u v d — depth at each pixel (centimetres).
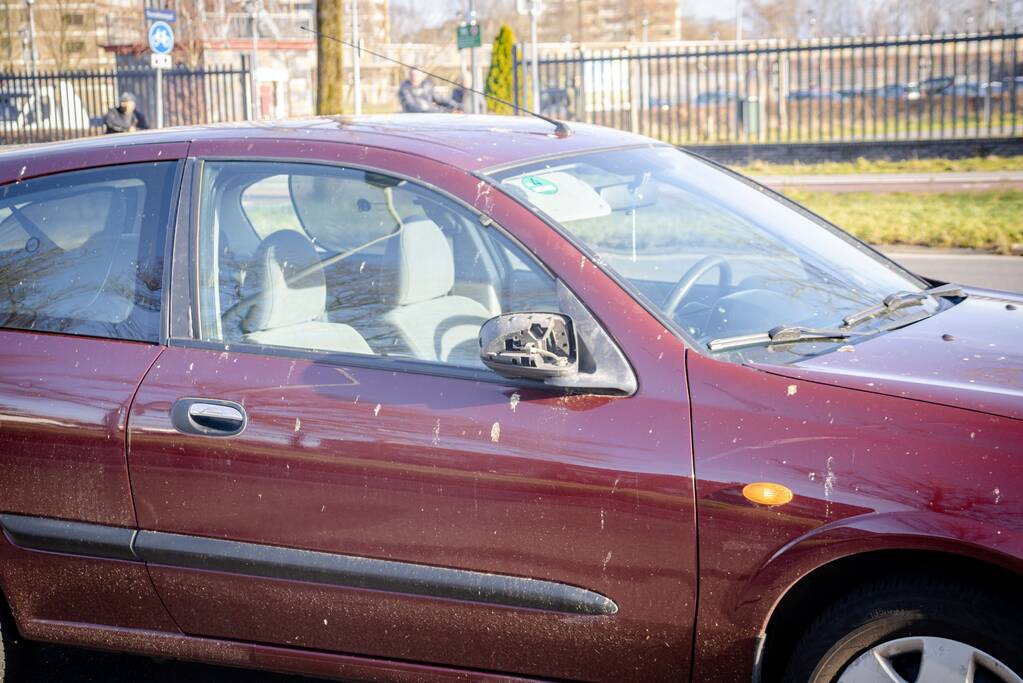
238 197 410
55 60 4922
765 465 317
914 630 309
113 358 396
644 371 337
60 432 392
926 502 301
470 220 374
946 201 1775
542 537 339
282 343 386
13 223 435
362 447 356
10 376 405
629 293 351
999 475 298
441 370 360
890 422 313
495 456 341
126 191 421
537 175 394
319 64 2014
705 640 329
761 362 338
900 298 408
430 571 354
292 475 365
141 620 399
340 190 396
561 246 361
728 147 2492
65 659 492
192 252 404
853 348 354
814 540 309
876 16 7450
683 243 395
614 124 2805
